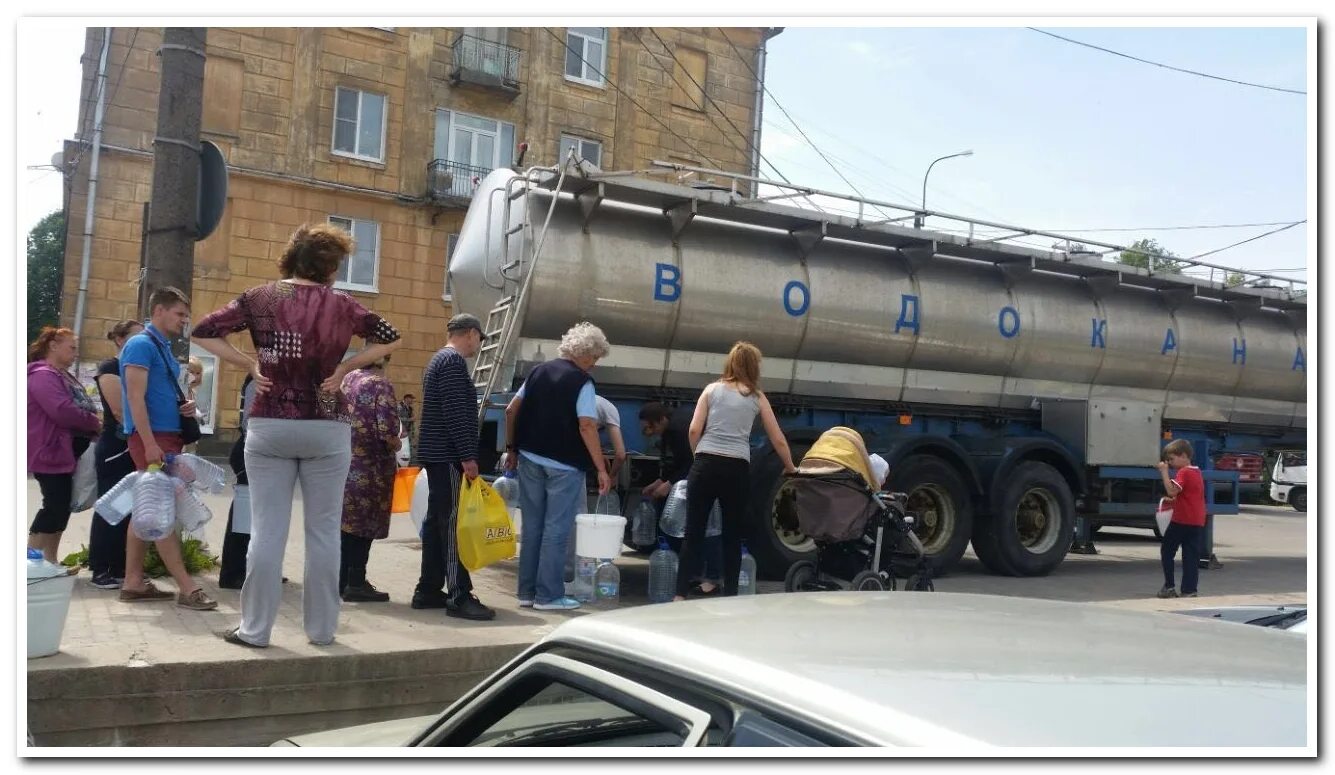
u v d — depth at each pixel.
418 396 23.64
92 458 6.50
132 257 20.00
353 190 22.83
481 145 24.33
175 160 6.88
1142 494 11.18
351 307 4.94
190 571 6.84
